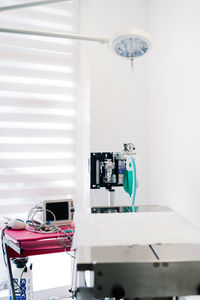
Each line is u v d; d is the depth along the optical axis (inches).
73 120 93.4
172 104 77.0
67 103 92.5
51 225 68.2
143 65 91.9
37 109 88.9
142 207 54.9
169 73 78.6
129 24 89.7
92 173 73.1
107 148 87.7
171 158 77.6
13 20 84.3
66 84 92.2
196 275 30.2
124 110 89.7
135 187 73.8
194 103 66.5
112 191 73.4
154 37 87.6
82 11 91.6
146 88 92.7
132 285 29.7
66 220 70.6
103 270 29.3
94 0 84.7
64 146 92.7
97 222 43.8
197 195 65.1
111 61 87.6
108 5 86.8
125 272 29.5
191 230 40.6
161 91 83.4
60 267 91.4
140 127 92.0
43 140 89.9
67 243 64.1
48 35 41.2
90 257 31.4
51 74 90.0
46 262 90.0
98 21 85.7
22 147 87.4
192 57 67.4
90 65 85.3
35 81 88.2
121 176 73.9
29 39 86.4
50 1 39.4
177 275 30.0
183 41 71.3
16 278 71.9
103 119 87.1
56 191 91.9
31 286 74.3
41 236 62.6
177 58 74.2
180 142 72.9
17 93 86.3
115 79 88.3
